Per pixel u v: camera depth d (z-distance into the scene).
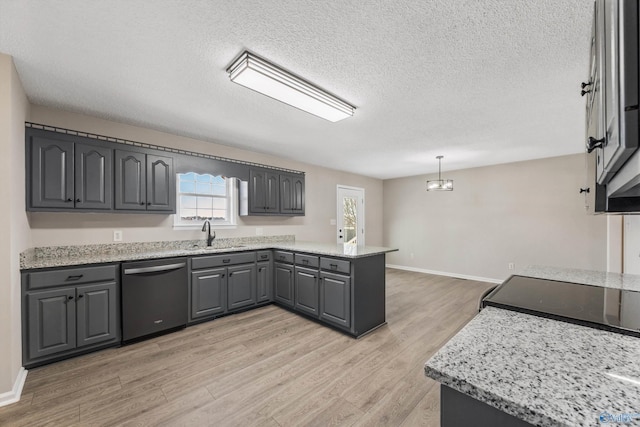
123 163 2.77
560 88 2.18
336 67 1.91
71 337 2.27
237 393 1.86
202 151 3.64
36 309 2.12
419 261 6.11
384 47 1.69
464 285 4.88
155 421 1.60
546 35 1.57
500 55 1.77
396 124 2.99
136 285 2.62
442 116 2.75
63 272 2.24
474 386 0.60
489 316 1.03
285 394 1.85
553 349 0.75
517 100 2.40
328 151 4.18
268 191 4.09
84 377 2.02
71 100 2.44
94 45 1.68
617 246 3.71
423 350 2.47
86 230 2.79
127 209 2.79
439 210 5.82
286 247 3.53
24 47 1.70
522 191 4.77
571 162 4.32
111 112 2.70
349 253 2.81
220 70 1.96
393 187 6.63
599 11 0.66
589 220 4.18
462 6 1.37
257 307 3.64
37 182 2.28
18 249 2.00
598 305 1.10
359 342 2.63
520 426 0.56
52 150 2.36
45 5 1.35
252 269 3.54
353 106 2.51
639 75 0.45
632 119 0.46
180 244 3.47
